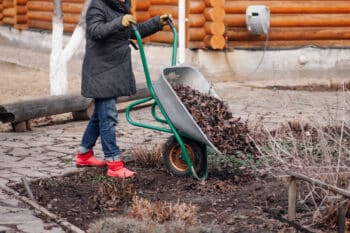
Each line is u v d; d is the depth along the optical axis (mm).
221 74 15969
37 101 10484
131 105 7926
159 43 16594
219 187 7367
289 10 16344
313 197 6422
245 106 12719
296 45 16547
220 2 15656
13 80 16797
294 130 9594
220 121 7598
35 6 21500
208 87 7953
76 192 7219
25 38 21750
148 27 8016
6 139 9859
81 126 10953
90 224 6121
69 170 8031
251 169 7883
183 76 7984
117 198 6902
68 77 17047
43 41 20844
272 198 6973
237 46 16172
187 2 15844
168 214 6121
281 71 16375
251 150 7500
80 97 11188
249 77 16156
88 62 7703
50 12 20750
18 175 7816
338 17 16625
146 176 7789
